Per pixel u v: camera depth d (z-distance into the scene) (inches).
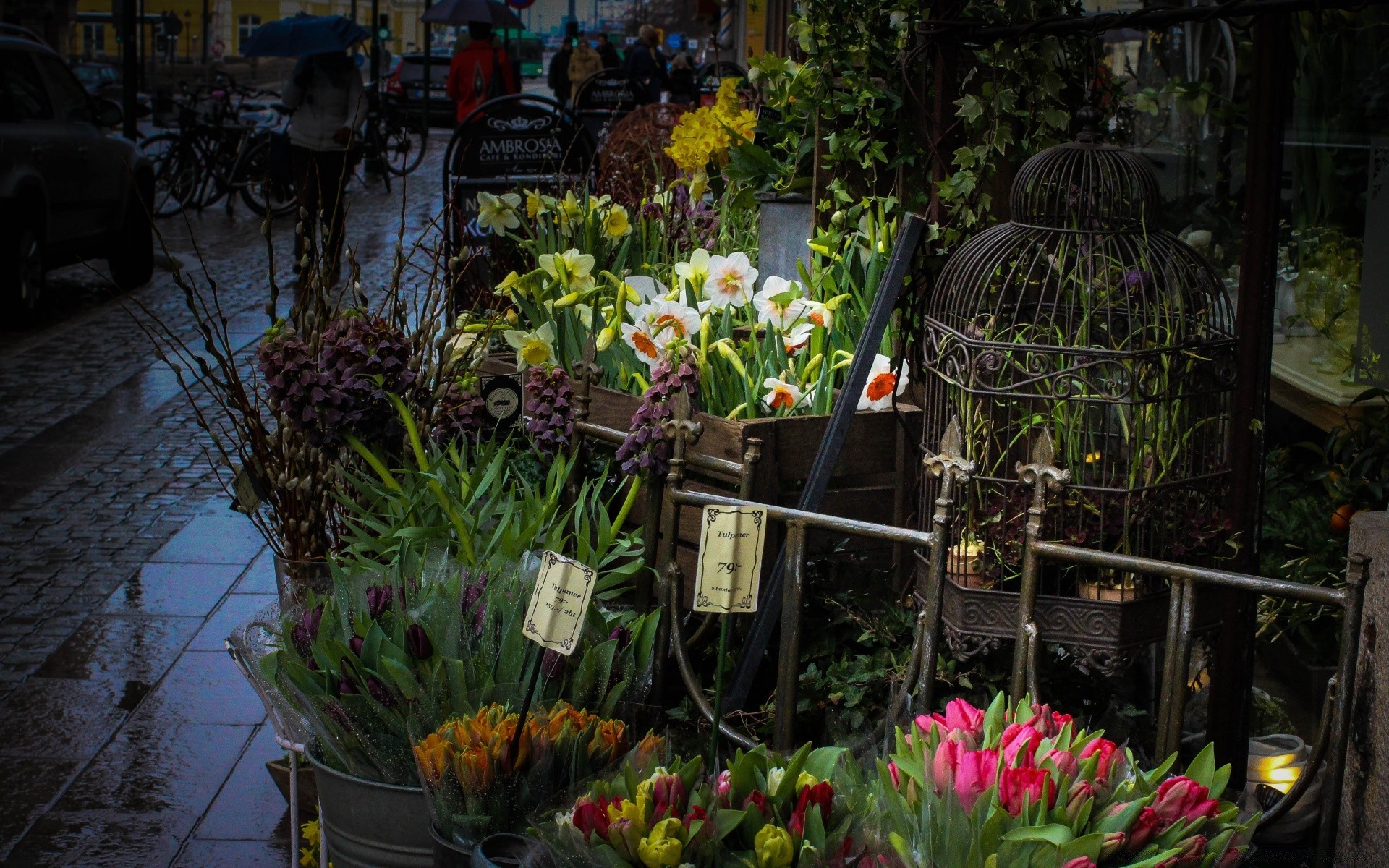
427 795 96.0
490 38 550.3
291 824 128.0
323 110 422.0
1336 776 94.3
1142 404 112.2
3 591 196.5
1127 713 120.7
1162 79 163.9
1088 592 114.3
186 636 183.3
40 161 378.6
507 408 149.2
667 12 1353.3
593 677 103.7
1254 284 120.2
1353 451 128.1
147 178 440.1
